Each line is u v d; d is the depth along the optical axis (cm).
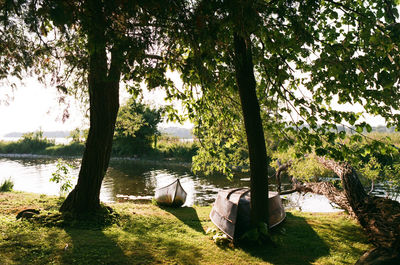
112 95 850
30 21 366
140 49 425
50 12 314
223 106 896
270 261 590
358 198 822
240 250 649
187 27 447
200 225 873
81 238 655
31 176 2391
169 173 2606
